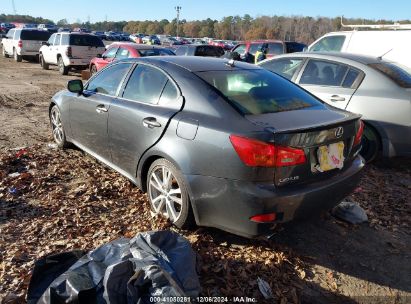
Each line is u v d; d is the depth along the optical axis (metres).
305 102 3.96
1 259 3.26
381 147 5.94
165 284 2.42
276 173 3.09
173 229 3.78
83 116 5.12
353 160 3.82
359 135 3.80
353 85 6.12
